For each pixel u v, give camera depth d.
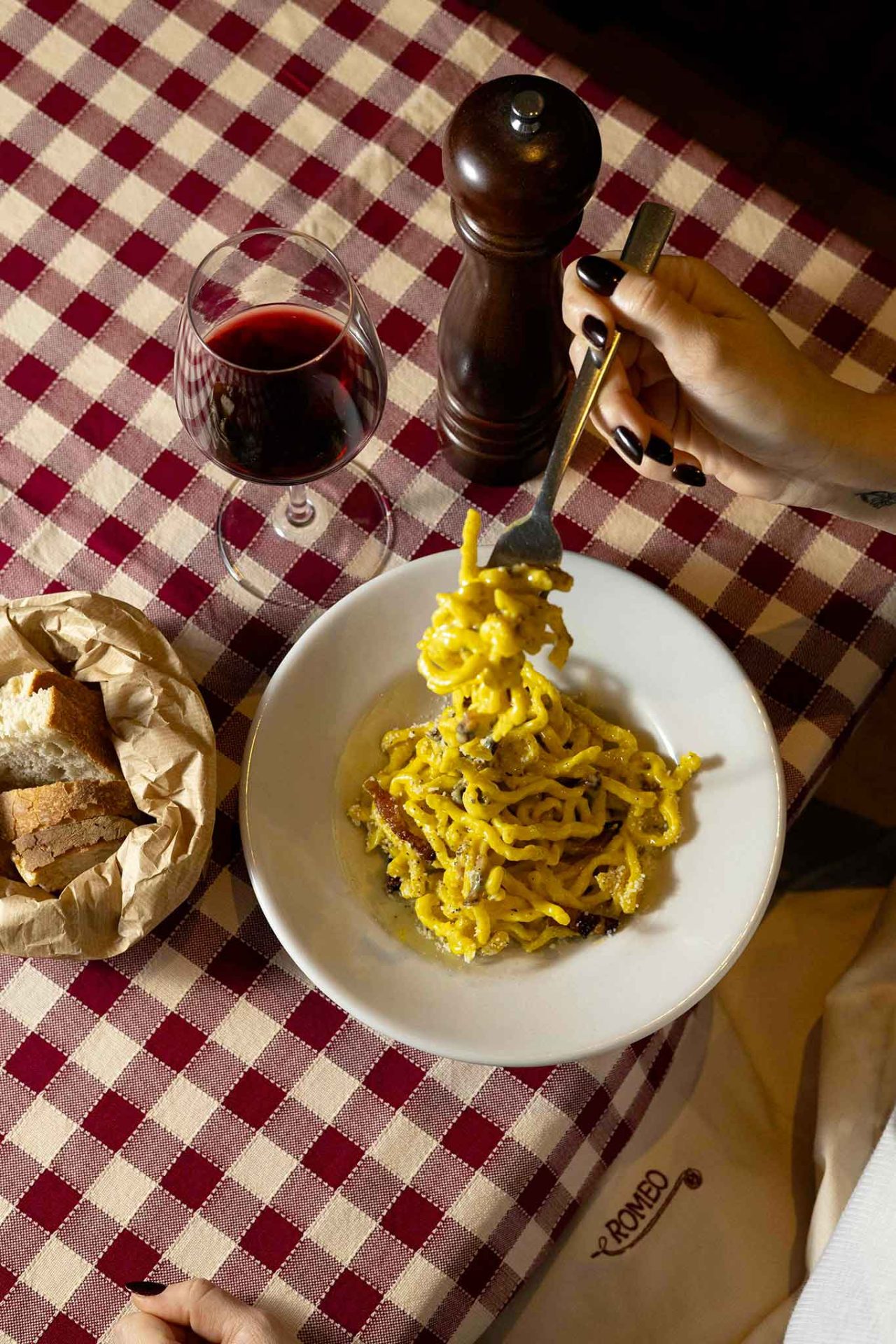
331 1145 1.07
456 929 1.03
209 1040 1.09
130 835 1.00
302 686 1.05
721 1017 1.45
